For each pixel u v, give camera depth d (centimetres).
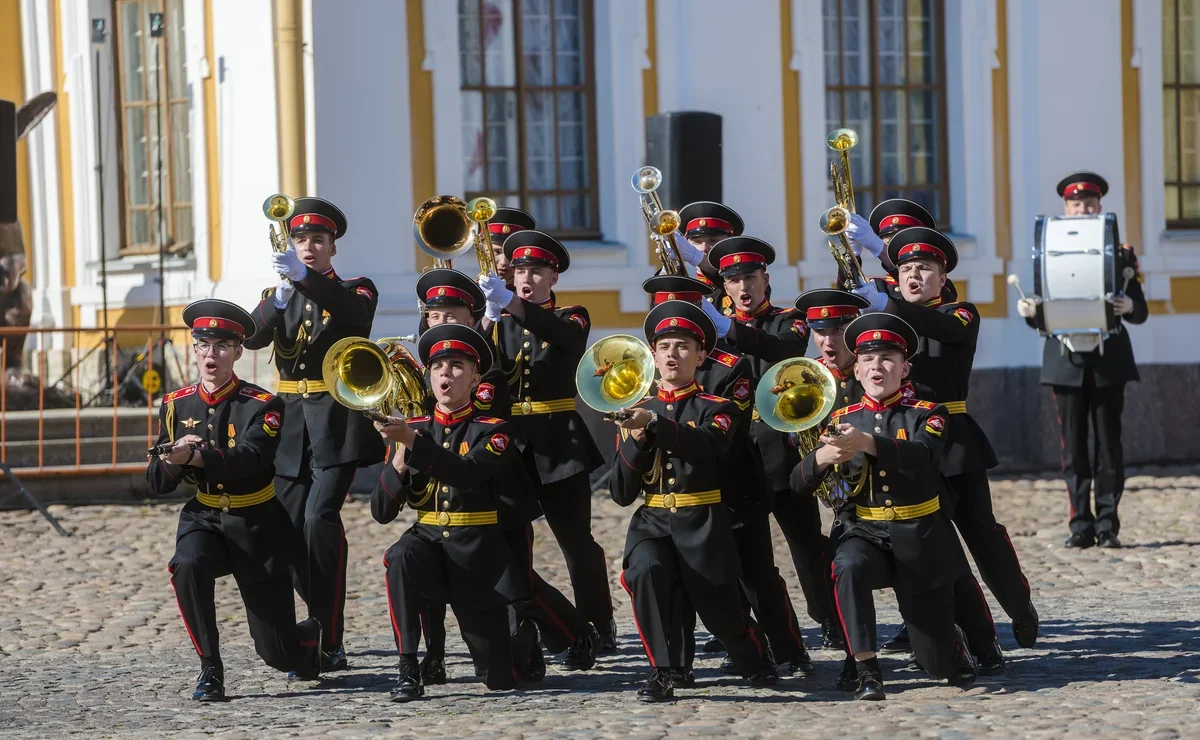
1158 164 3033
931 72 2992
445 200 1457
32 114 2912
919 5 2980
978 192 2950
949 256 1506
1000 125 2967
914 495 1306
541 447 1521
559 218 2812
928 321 1449
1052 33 2958
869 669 1293
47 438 2569
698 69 2798
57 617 1767
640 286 2777
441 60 2672
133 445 2592
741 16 2819
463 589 1338
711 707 1283
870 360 1332
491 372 1423
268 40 2639
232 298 2716
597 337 2759
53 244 3166
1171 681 1341
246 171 2697
